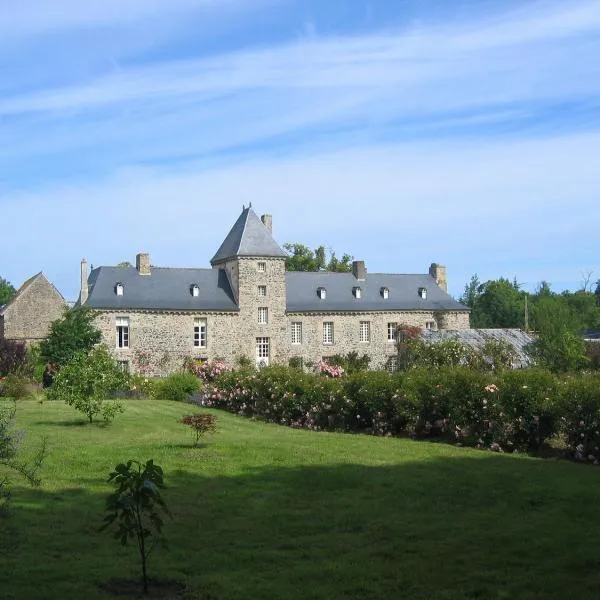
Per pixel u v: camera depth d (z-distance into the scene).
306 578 7.63
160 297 50.19
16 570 7.71
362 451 15.41
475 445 16.75
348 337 55.09
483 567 7.96
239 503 10.88
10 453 9.32
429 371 19.88
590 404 14.52
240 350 51.88
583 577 7.55
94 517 9.88
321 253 75.44
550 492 11.45
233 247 53.16
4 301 76.38
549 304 57.81
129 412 22.98
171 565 8.02
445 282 60.50
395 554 8.44
